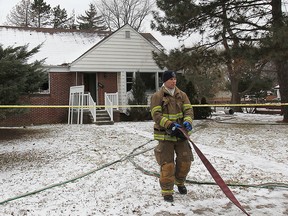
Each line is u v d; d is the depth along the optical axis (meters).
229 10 15.49
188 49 16.61
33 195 5.68
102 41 20.72
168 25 16.58
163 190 5.12
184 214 4.62
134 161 7.91
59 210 4.90
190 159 5.21
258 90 37.66
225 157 8.13
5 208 5.08
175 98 5.19
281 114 21.95
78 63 20.05
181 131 4.68
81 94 18.56
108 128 15.26
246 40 14.56
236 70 27.41
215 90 43.62
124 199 5.29
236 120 18.67
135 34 21.62
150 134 12.81
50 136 12.96
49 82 19.83
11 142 11.91
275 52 13.19
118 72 21.48
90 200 5.30
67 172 7.16
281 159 8.13
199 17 15.84
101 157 8.52
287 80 16.55
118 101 21.36
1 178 7.06
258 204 4.96
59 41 23.17
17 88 10.68
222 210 4.74
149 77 22.11
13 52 12.08
